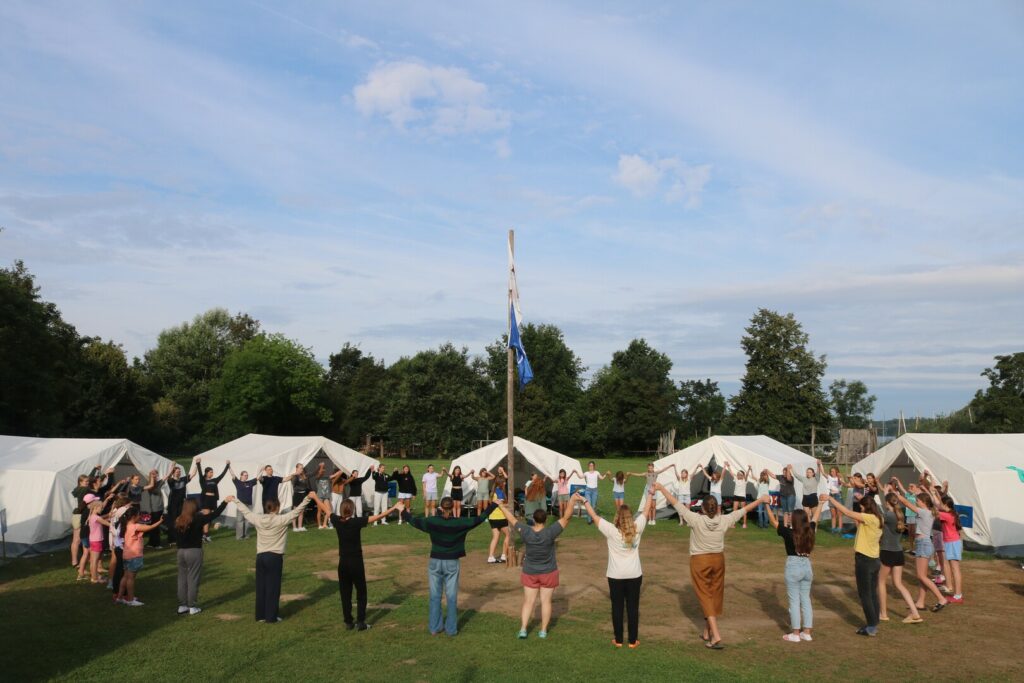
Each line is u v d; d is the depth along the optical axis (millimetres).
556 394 86688
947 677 8773
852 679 8695
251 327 99688
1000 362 54469
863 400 87875
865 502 10789
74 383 49625
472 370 76500
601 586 14258
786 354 67812
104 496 17219
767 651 9789
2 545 17453
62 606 12211
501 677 8672
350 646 9945
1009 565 16703
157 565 16188
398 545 19281
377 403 82188
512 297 17234
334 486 22812
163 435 68688
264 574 11234
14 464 19141
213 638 10312
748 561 17188
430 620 10578
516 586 14094
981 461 19516
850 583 14516
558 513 26531
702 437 89375
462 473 25922
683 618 11703
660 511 25812
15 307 42219
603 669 8969
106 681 8547
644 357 101250
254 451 23891
